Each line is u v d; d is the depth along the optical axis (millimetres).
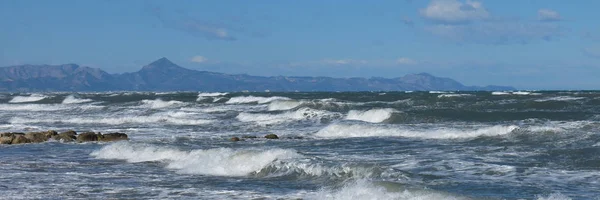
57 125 53844
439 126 41219
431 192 17344
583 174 21359
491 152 27953
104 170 25344
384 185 18609
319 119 53531
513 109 55531
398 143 33812
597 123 36844
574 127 36094
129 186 21094
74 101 97875
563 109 53656
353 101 73000
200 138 39844
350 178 21281
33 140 38906
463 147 30516
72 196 19266
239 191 19859
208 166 25422
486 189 18906
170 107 75000
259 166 24422
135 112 65000
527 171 22156
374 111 51812
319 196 18578
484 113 49938
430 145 32250
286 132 44250
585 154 26016
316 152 30062
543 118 45688
